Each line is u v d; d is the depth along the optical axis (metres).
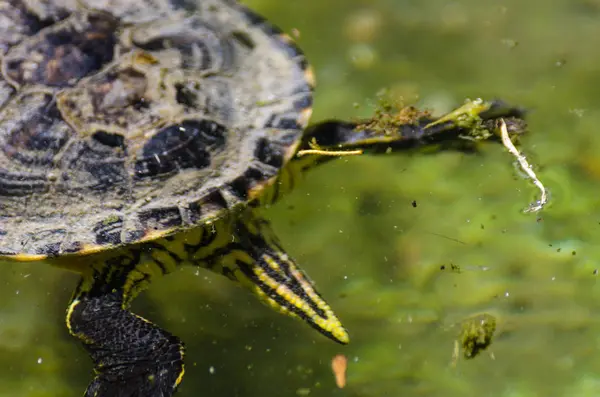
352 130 0.79
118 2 0.79
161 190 0.75
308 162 0.80
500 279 0.84
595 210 0.85
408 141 0.79
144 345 0.76
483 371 0.81
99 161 0.75
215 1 0.80
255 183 0.75
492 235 0.85
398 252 0.85
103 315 0.76
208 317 0.83
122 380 0.75
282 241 0.85
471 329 0.82
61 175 0.75
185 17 0.79
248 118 0.76
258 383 0.81
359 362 0.82
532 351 0.81
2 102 0.76
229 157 0.76
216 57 0.78
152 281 0.78
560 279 0.83
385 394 0.81
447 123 0.79
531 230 0.85
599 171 0.86
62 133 0.75
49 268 0.85
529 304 0.83
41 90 0.76
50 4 0.78
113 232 0.74
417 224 0.86
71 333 0.76
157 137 0.75
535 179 0.81
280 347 0.82
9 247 0.74
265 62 0.78
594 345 0.81
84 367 0.83
